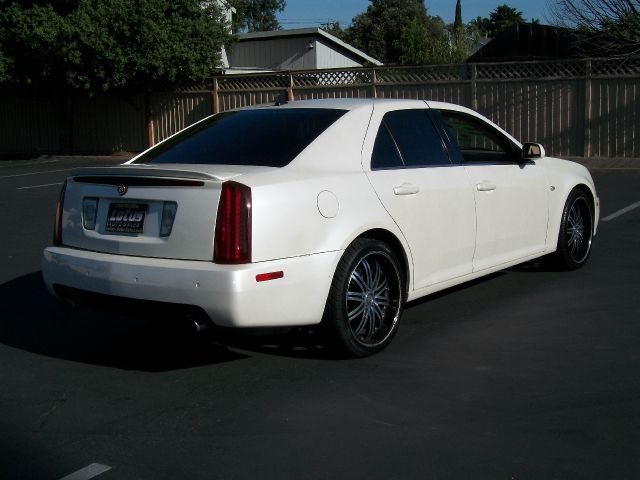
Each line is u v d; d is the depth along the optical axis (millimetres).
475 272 6113
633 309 6059
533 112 18500
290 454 3807
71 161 23500
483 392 4508
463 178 5930
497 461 3656
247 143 5312
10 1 23047
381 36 51531
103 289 4809
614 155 17672
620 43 20359
